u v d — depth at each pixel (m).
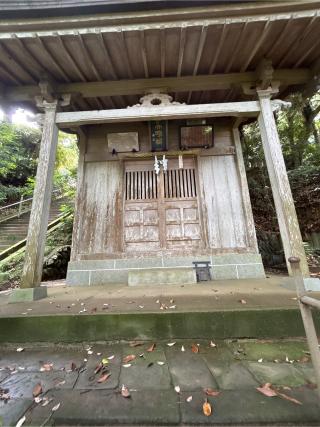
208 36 3.51
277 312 2.34
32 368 1.90
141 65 4.00
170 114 4.01
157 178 5.36
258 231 7.95
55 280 6.84
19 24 3.24
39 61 3.77
